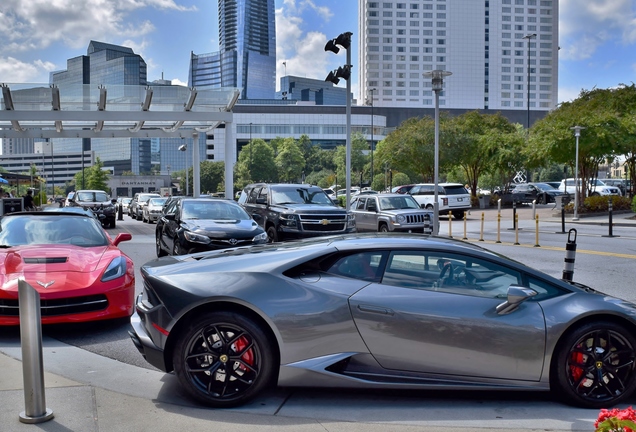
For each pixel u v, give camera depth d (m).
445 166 42.50
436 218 16.56
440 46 167.12
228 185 27.88
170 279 4.43
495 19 169.12
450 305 4.33
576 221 25.61
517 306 4.35
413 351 4.28
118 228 26.38
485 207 39.47
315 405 4.33
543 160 33.78
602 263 12.38
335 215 15.16
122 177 119.56
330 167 112.31
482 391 4.70
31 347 3.86
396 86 166.25
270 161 97.75
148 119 26.25
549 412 4.29
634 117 29.94
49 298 6.11
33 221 8.05
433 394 4.63
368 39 164.75
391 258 4.53
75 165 150.38
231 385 4.27
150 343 4.40
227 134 27.88
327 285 4.37
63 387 4.66
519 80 171.25
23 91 24.42
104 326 6.94
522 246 16.22
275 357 4.31
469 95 167.88
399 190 32.75
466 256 4.57
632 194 34.28
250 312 4.32
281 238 15.22
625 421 2.59
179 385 4.77
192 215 12.45
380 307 4.27
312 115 127.19
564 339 4.36
